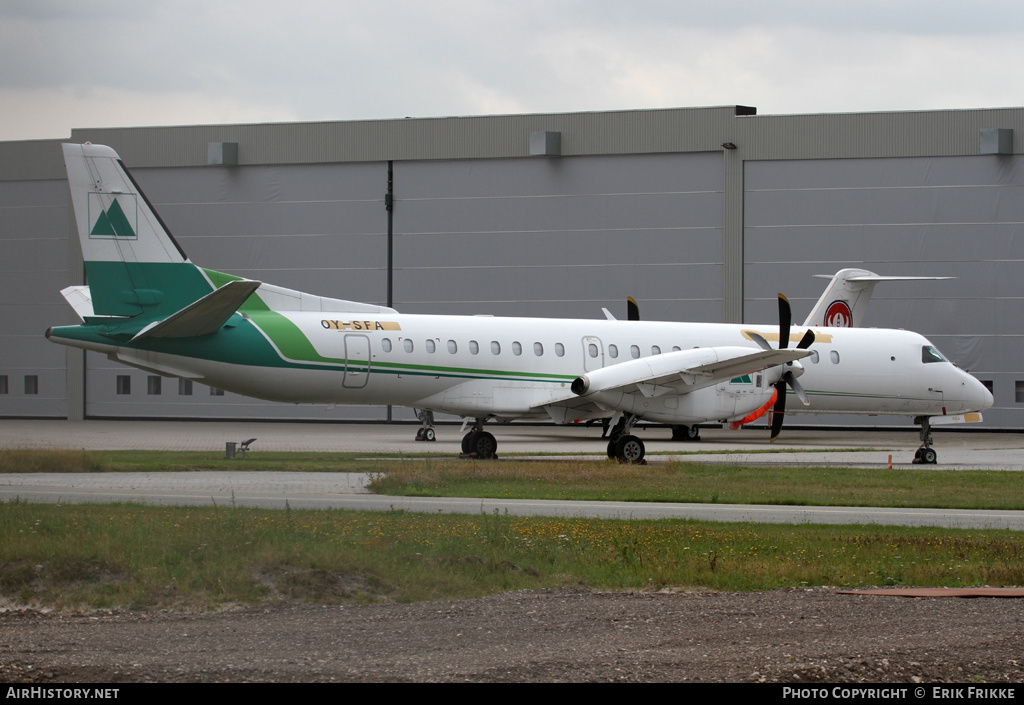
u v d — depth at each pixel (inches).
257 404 7209.6
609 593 1525.6
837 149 6732.3
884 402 4471.0
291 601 1466.5
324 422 7170.3
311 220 7263.8
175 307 3459.6
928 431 4446.4
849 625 1333.7
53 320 7377.0
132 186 3412.9
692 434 5910.4
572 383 3710.6
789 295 6786.4
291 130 7253.9
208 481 2928.2
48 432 5940.0
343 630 1305.4
